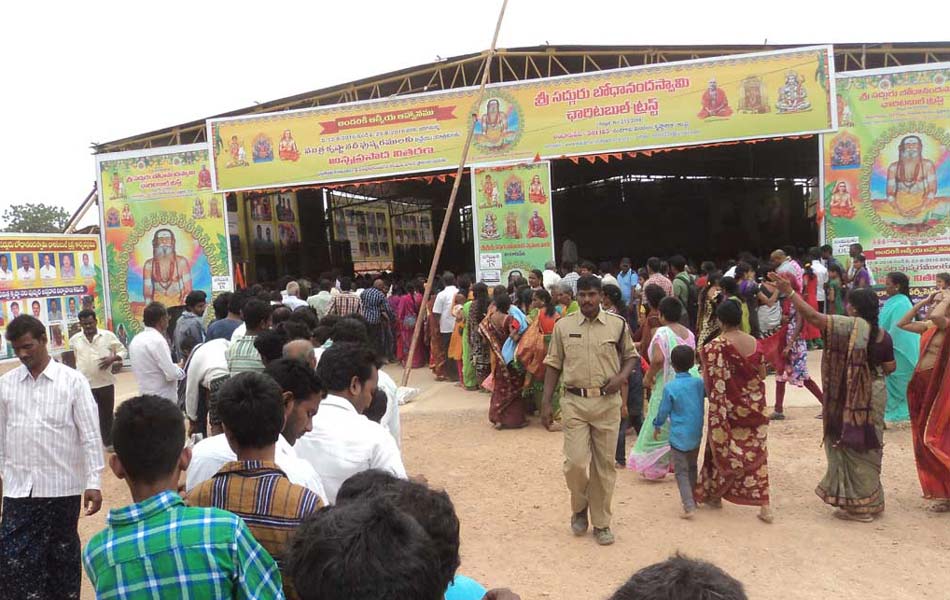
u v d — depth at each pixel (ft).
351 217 93.97
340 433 9.96
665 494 21.08
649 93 48.83
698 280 43.19
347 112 54.08
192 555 6.62
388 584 4.58
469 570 16.24
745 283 33.45
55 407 14.52
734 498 18.71
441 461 25.43
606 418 17.40
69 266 55.62
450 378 42.37
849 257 46.68
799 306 18.49
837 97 46.65
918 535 17.31
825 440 18.72
